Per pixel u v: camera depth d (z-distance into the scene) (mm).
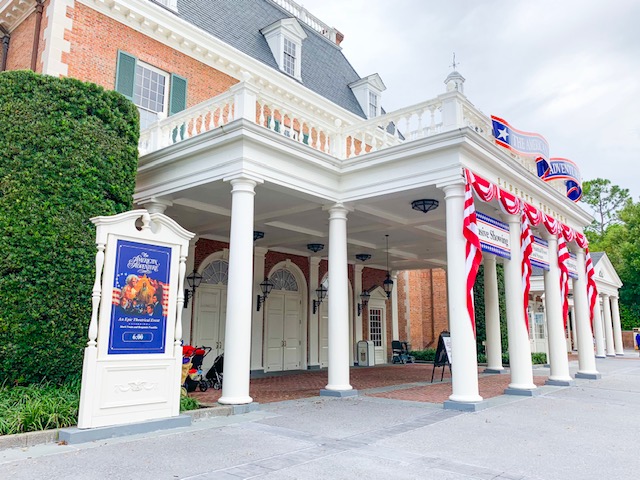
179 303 7250
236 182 8742
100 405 6211
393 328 24234
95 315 6309
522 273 10680
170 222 7230
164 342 7020
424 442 5969
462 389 8539
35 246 7688
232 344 8289
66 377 7859
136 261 6828
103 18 12180
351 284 21844
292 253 19047
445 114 9414
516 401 9430
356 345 21516
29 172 7898
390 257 20203
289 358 18547
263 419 7469
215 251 16062
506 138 11508
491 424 7156
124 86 12297
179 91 13508
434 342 26406
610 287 29125
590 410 8469
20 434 5645
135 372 6613
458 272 8797
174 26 13414
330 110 17719
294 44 18141
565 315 12766
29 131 8047
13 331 7348
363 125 10750
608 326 28125
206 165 9383
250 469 4746
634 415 8008
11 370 7359
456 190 9016
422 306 26984
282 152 9352
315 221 14219
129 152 9180
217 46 14406
